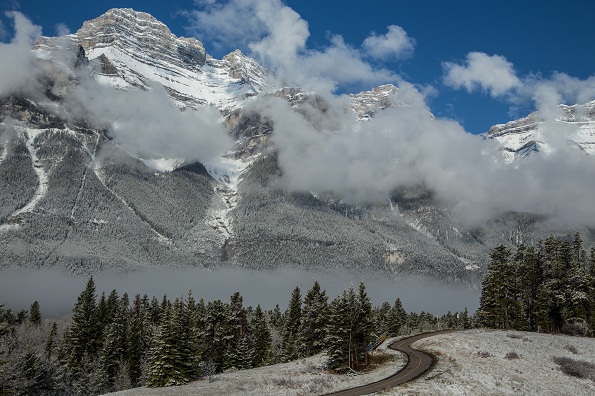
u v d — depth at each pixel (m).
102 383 85.31
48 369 79.19
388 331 126.38
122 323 98.81
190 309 94.31
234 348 92.75
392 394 46.75
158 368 63.47
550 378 54.44
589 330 90.25
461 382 50.94
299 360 77.06
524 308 101.75
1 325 87.81
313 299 96.44
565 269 97.44
